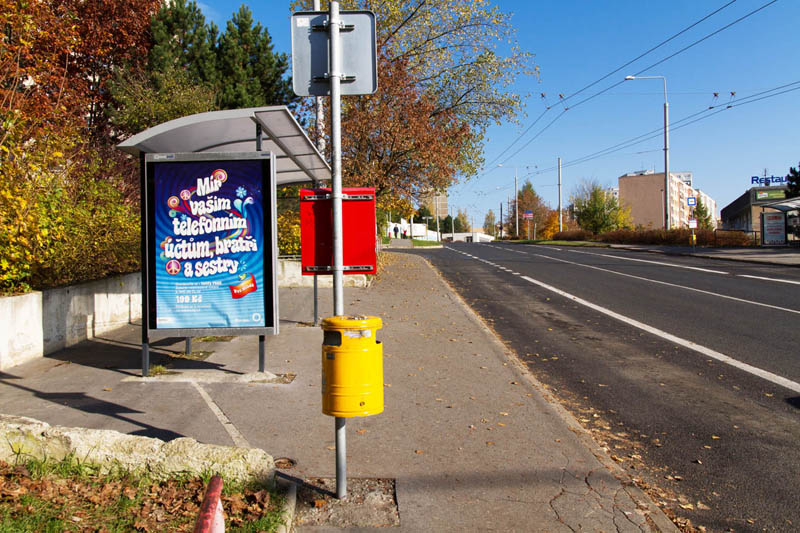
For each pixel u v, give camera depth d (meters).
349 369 3.93
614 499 4.24
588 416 6.32
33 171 8.23
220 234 7.12
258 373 7.20
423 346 9.16
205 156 7.07
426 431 5.50
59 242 8.73
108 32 19.02
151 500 3.88
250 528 3.57
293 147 8.52
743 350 9.27
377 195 18.64
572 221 97.38
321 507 4.02
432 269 22.73
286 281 15.50
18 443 4.25
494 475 4.58
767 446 5.46
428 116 18.56
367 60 4.31
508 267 24.58
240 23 23.98
